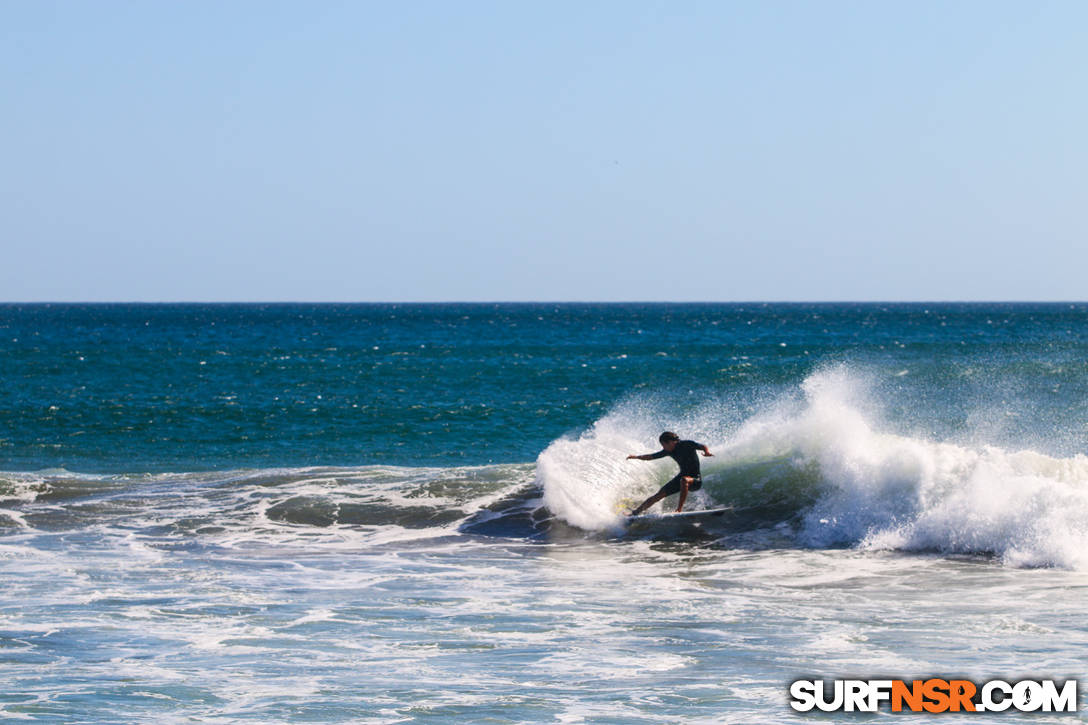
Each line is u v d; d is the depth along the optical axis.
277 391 149.62
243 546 51.47
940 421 107.25
